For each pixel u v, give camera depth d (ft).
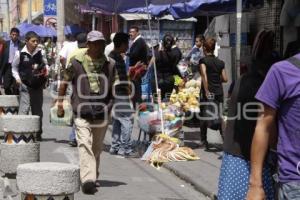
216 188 27.22
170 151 34.42
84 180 26.30
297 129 12.68
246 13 48.01
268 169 15.94
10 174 28.84
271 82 12.80
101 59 26.43
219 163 33.63
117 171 32.30
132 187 28.58
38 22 155.94
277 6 43.68
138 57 40.42
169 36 40.75
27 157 28.76
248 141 16.44
